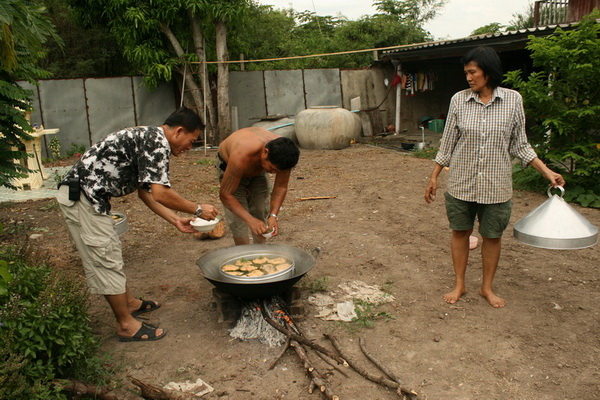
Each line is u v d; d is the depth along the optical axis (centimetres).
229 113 1458
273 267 359
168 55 1387
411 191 798
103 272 327
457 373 310
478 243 535
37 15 402
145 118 1455
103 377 298
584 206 682
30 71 638
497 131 348
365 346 339
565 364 315
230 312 366
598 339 342
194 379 307
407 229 596
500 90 352
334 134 1316
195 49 1437
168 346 344
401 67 1616
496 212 364
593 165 684
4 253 358
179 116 317
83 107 1377
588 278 438
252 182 421
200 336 357
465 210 375
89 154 314
